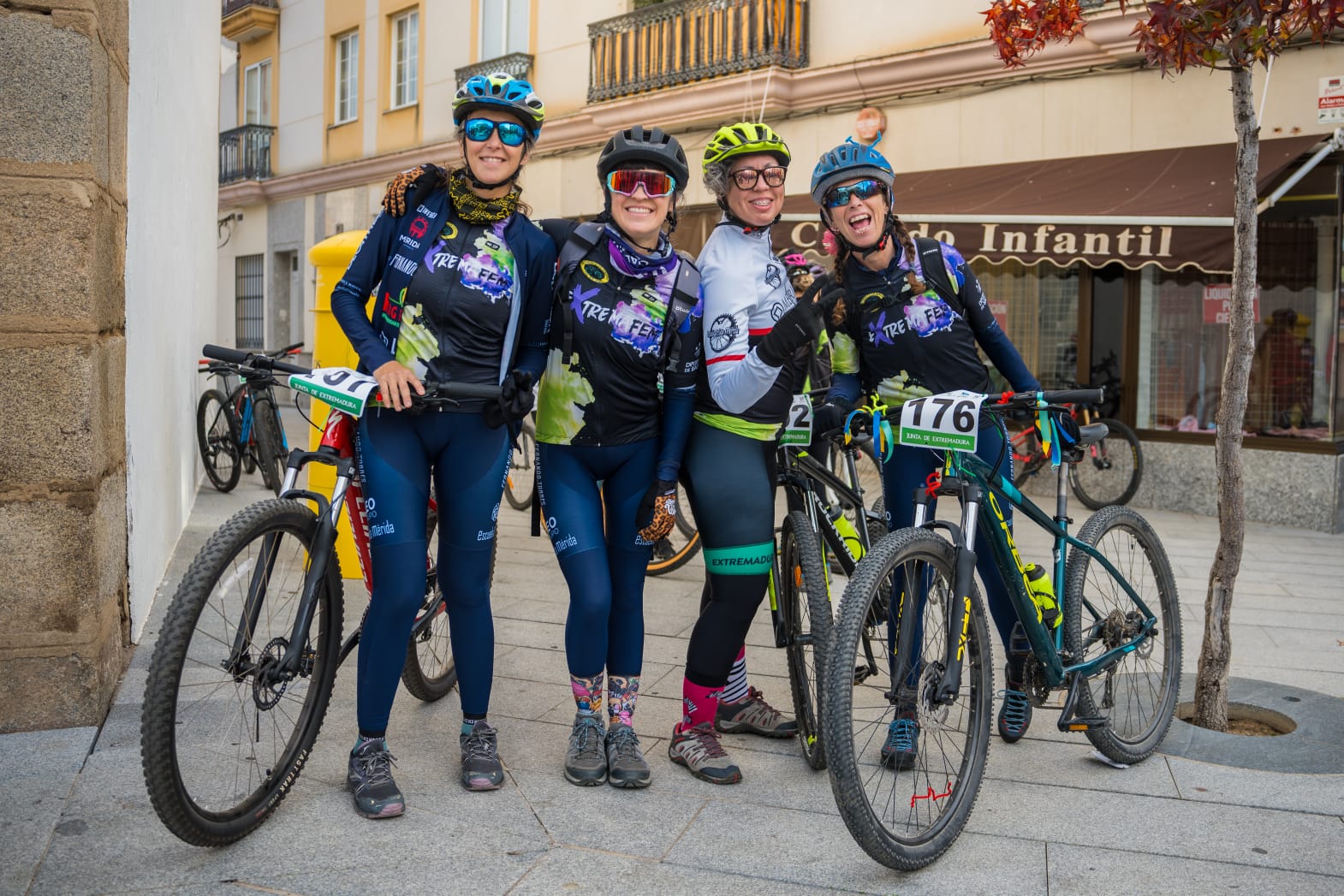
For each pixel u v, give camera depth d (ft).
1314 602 18.49
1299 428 27.66
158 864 8.27
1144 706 11.40
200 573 8.05
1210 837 9.18
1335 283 26.91
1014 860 8.73
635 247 9.84
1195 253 24.08
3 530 10.60
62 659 10.83
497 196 9.71
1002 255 26.53
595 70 44.16
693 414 10.35
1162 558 11.89
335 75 62.18
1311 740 11.52
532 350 10.09
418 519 9.55
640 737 11.41
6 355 10.52
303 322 65.57
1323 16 11.98
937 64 32.86
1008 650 11.33
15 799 9.27
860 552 11.14
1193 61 12.25
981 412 9.78
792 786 10.16
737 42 38.09
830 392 11.27
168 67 19.33
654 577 19.60
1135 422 30.19
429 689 12.16
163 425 17.76
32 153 10.57
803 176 37.27
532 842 8.86
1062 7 14.28
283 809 9.35
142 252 15.10
